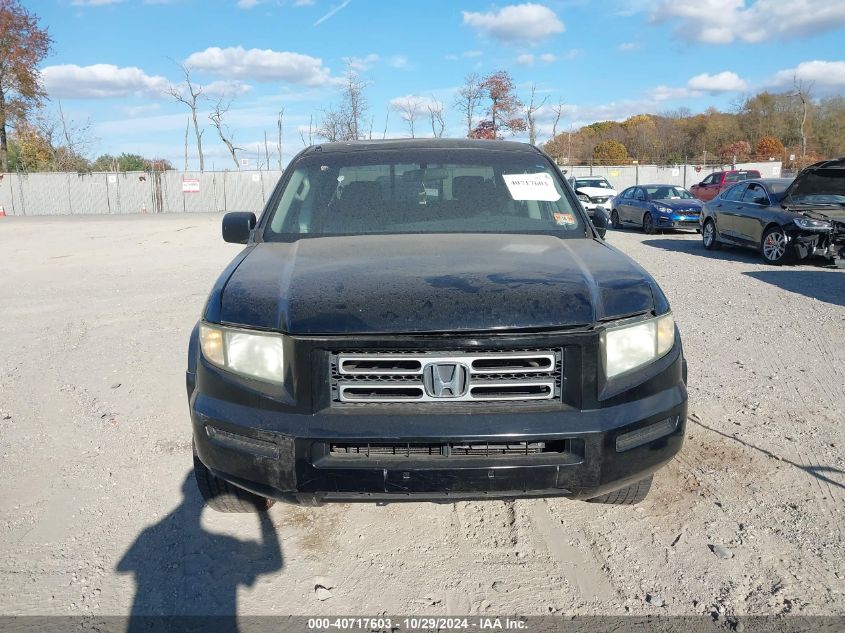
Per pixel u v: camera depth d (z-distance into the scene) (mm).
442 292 2629
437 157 4168
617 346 2652
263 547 3156
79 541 3223
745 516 3352
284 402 2576
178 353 6422
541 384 2562
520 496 2586
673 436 2758
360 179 4027
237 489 3178
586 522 3346
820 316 7656
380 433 2484
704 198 27891
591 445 2545
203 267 12555
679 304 8438
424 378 2529
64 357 6359
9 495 3682
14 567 3016
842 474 3764
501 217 3826
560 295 2633
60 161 44344
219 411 2676
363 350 2533
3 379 5680
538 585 2850
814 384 5273
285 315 2611
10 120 43219
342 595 2803
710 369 5680
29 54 42531
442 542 3191
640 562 3002
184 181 36500
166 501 3596
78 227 24953
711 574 2898
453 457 2541
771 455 4012
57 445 4328
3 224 27641
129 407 4996
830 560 2975
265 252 3381
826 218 11711
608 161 46625
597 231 4020
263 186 36625
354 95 31172
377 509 3498
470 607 2717
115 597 2805
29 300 9375
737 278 10594
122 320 7930
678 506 3463
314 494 2580
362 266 2961
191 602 2770
